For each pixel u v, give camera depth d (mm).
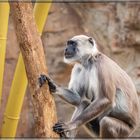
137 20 17125
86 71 9711
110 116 9703
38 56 7301
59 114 17234
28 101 16891
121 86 9570
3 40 8336
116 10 17438
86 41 9898
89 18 17656
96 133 9930
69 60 9891
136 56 17141
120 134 9531
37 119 7145
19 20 7324
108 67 9469
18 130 16703
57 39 17656
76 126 8469
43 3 8406
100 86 9148
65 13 17859
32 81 7246
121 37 17281
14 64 16672
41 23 8477
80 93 9641
